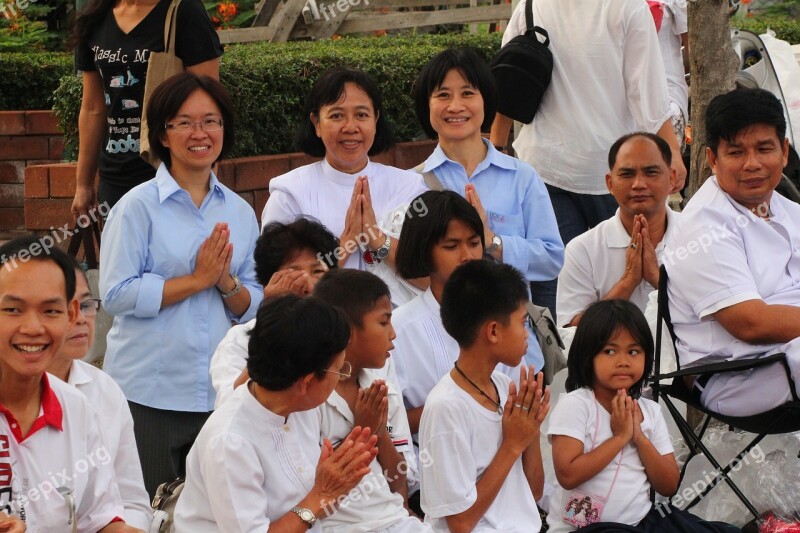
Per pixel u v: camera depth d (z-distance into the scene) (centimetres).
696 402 511
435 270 473
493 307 418
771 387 482
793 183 816
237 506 357
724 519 507
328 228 522
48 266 348
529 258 533
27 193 796
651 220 575
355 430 373
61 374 406
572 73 658
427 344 477
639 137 566
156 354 489
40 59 1072
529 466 442
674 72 754
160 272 492
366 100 529
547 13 661
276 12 1276
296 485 375
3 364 348
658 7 733
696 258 492
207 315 496
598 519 451
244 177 771
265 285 470
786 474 499
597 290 588
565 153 662
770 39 855
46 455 360
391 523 406
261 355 357
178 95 497
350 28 1272
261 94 808
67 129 794
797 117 823
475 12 1265
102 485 375
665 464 455
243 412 369
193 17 597
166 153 509
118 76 603
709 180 514
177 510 383
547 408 423
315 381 363
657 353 507
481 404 427
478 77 550
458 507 415
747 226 499
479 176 554
